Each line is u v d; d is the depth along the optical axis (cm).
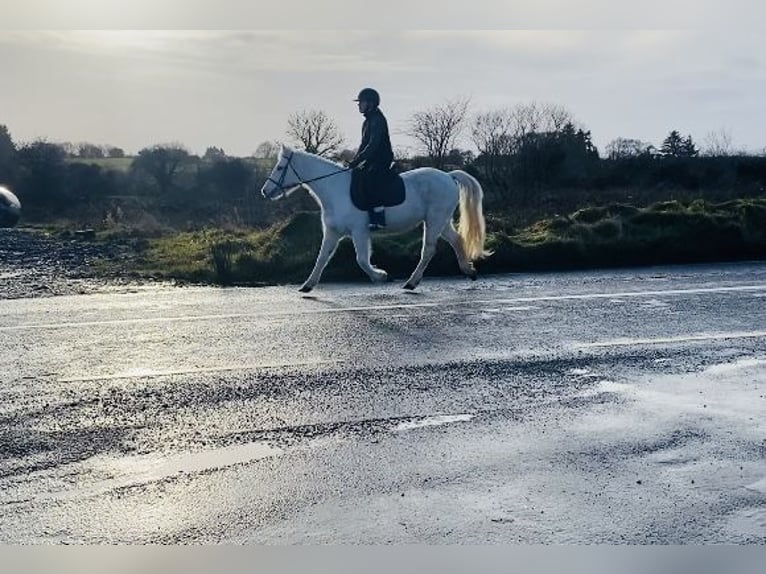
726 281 1300
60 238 2219
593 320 1021
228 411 694
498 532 480
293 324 1030
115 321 1077
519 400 713
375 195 1245
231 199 3053
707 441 615
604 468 567
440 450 602
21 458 596
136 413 693
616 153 3088
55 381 791
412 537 476
